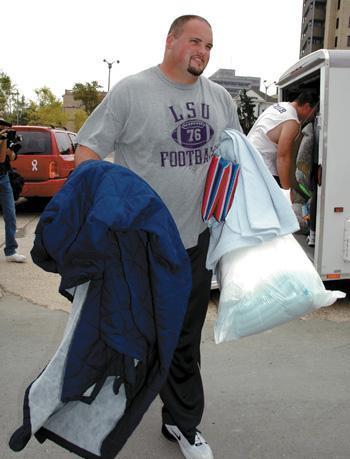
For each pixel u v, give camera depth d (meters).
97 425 1.86
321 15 90.44
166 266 1.82
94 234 1.66
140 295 1.81
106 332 1.76
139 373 1.85
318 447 2.58
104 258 1.72
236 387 3.17
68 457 2.49
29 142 8.92
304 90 5.23
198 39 2.10
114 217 1.68
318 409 2.92
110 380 1.84
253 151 2.38
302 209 5.77
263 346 3.79
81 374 1.78
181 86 2.19
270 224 2.28
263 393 3.10
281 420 2.82
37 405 1.82
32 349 3.68
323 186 4.41
